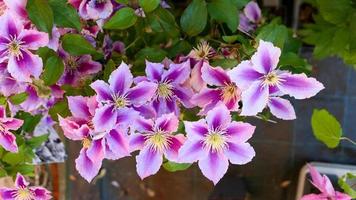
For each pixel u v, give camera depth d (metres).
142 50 0.92
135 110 0.80
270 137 1.41
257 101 0.75
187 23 0.90
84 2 0.88
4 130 0.93
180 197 1.50
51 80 0.86
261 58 0.74
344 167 1.35
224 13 0.91
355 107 1.36
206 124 0.79
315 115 0.90
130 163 1.50
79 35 0.86
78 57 0.91
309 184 1.34
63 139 1.35
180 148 0.79
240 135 0.81
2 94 0.94
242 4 0.95
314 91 0.76
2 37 0.78
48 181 1.44
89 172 0.83
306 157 1.41
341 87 1.35
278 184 1.44
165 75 0.83
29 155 1.07
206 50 0.88
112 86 0.78
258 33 0.87
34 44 0.79
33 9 0.78
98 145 0.80
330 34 1.08
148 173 0.83
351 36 0.94
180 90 0.84
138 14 0.91
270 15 1.31
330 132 0.90
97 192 1.51
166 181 1.50
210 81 0.81
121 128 0.79
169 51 0.95
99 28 0.93
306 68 0.96
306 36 1.18
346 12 1.00
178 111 0.85
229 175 1.45
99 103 0.77
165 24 0.92
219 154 0.81
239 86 0.74
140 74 0.89
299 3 1.36
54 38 0.84
